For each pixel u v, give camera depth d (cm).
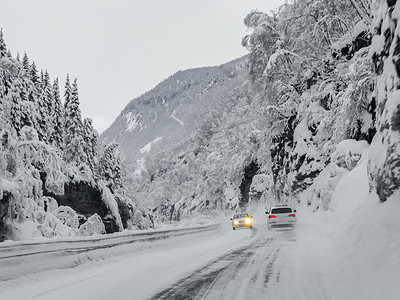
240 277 782
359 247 799
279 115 4106
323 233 1555
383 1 1139
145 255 1258
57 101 5059
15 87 3309
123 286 710
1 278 734
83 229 2302
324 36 3169
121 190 5681
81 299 609
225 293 639
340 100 2345
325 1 3067
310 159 3525
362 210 953
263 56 3947
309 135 3594
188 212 10044
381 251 678
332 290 620
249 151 6169
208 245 1617
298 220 3100
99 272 890
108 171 5534
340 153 2347
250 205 5891
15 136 1969
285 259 1027
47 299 614
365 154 2053
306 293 613
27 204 2088
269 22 3950
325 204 2436
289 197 3856
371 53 1195
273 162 4744
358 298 554
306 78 3628
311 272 793
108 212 4744
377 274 618
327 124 2920
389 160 843
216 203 8394
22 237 1891
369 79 2023
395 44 952
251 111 5288
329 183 2406
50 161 2272
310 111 3434
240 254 1198
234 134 6838
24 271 792
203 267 937
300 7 3450
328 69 3203
